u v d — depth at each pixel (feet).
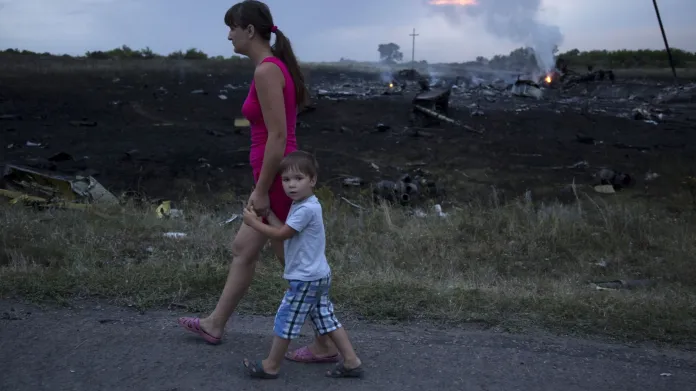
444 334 13.16
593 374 11.29
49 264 18.08
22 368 10.61
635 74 159.94
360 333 13.10
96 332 12.42
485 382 10.76
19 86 105.09
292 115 11.77
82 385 10.05
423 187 46.83
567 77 143.64
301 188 10.46
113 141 69.31
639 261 23.94
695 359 12.38
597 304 15.05
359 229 25.99
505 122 87.66
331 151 65.72
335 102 102.42
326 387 10.40
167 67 144.15
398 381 10.71
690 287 20.53
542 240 25.90
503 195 46.62
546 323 13.88
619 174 51.29
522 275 21.85
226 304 12.04
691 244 25.98
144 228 23.63
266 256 20.04
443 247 24.03
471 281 18.58
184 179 50.70
